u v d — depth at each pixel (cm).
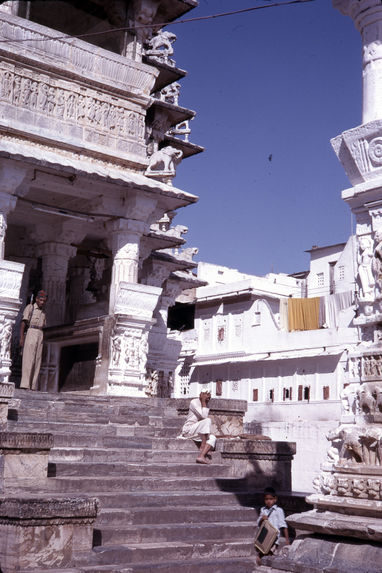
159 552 724
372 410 562
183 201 1391
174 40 1705
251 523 848
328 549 527
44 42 1279
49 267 1543
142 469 931
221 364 3384
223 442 1035
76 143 1305
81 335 1362
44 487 793
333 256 3475
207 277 4109
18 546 610
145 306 1308
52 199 1445
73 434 973
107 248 1683
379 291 581
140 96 1410
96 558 671
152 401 1231
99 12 1428
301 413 2750
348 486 549
